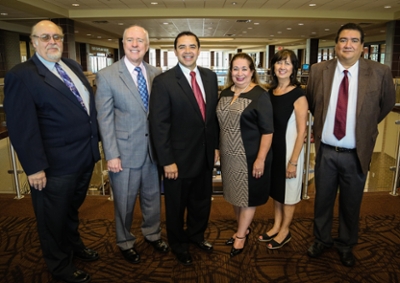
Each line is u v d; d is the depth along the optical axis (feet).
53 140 6.44
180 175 7.31
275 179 8.01
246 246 8.42
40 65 6.27
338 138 7.27
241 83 7.41
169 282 7.08
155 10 40.09
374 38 69.82
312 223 9.53
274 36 70.49
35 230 9.18
